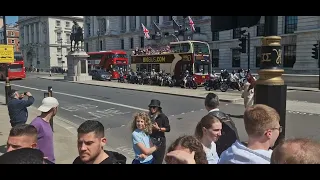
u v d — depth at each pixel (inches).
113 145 358.3
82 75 1502.2
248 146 97.7
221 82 970.7
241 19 105.5
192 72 1131.3
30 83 1402.6
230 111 575.5
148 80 1263.5
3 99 810.8
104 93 925.2
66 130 422.3
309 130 410.6
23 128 112.8
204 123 132.6
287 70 1627.7
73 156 286.4
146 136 181.8
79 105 690.2
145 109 618.2
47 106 177.3
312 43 1512.1
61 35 3875.5
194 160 84.7
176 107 635.5
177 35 2022.6
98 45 2947.8
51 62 3789.4
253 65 1827.0
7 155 73.2
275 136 96.1
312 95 869.2
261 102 111.0
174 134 407.8
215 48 2054.6
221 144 157.8
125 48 2928.2
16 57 1672.0
